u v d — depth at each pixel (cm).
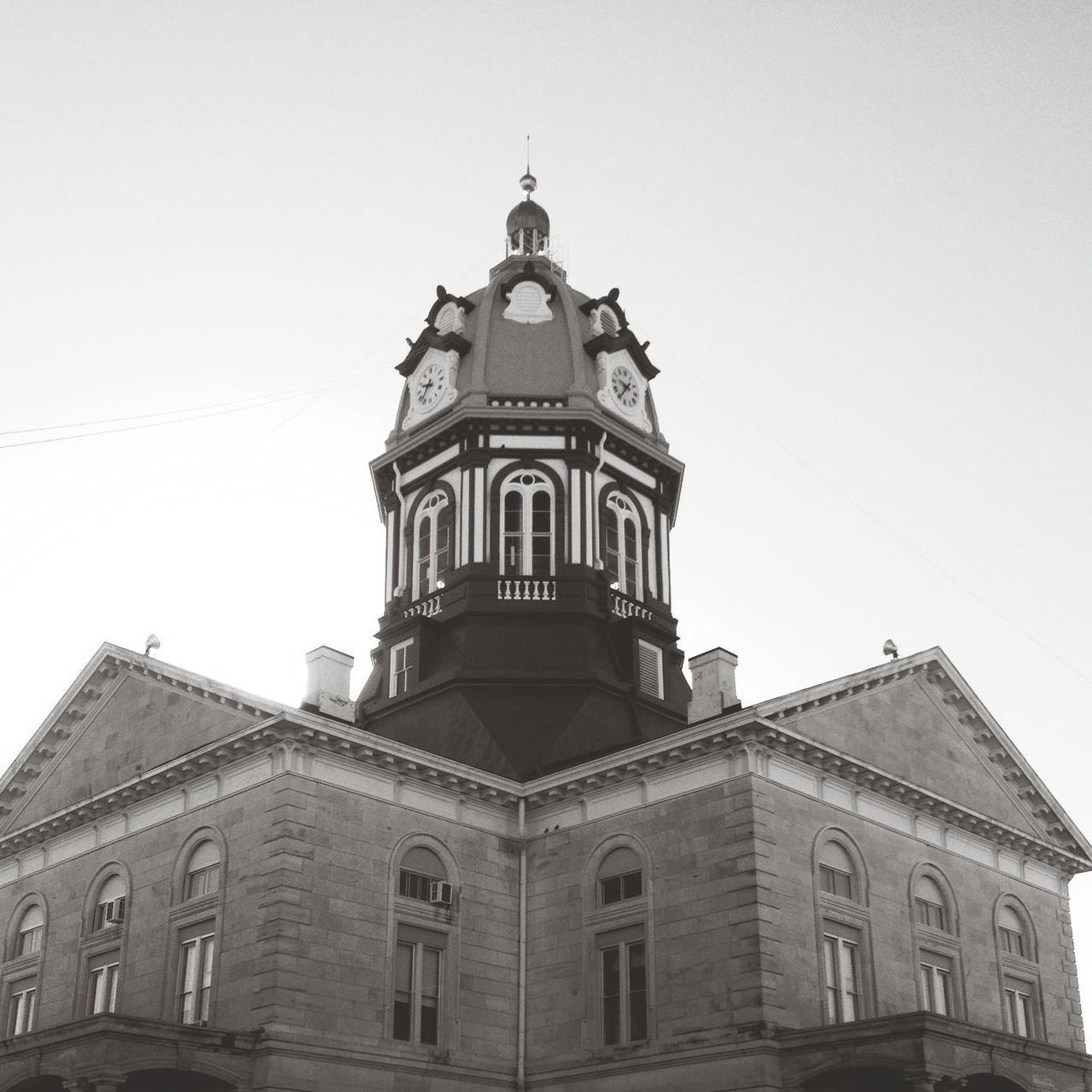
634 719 4388
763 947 3328
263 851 3412
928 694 4172
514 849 3906
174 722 3853
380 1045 3388
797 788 3619
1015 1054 3281
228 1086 3170
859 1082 3297
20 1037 3209
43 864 4088
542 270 5250
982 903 4047
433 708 4356
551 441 4759
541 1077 3631
